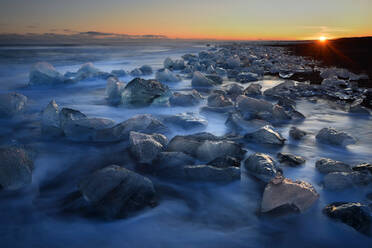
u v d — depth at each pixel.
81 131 2.82
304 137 2.85
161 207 1.66
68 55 15.00
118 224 1.50
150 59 14.62
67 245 1.34
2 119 3.51
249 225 1.49
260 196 1.78
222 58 13.41
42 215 1.57
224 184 1.90
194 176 1.97
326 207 1.56
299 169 2.10
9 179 1.82
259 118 3.54
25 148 2.37
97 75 6.96
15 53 14.66
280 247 1.33
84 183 1.75
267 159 2.07
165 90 4.34
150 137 2.50
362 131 3.05
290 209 1.53
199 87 6.46
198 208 1.66
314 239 1.37
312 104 4.38
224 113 3.90
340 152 2.47
